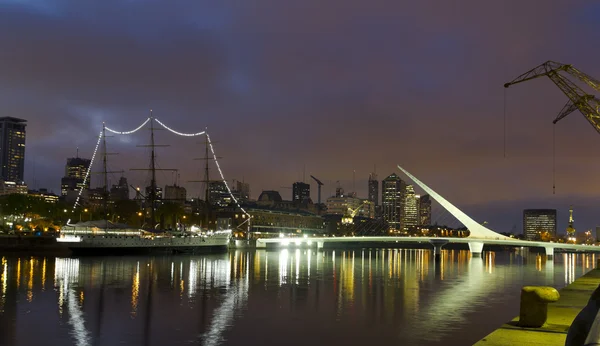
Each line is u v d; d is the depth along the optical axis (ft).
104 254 479.82
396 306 193.26
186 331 143.33
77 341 130.11
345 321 160.76
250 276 312.91
